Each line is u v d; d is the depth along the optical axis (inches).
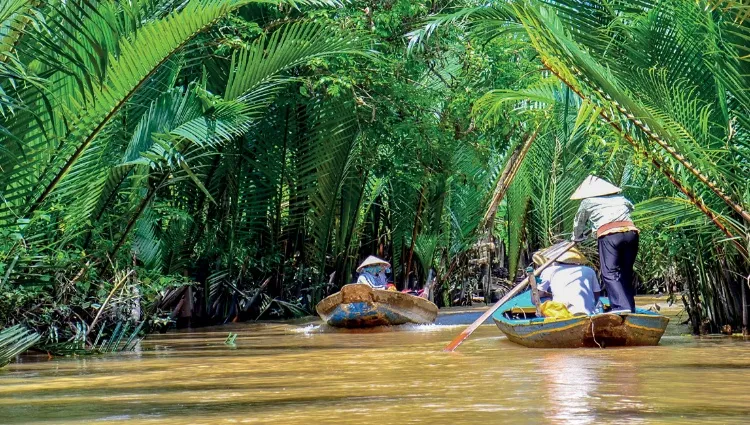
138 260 574.2
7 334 357.1
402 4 645.3
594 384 259.0
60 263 419.5
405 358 357.1
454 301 925.2
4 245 387.9
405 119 681.6
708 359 328.2
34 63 415.5
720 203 414.0
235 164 674.8
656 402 221.8
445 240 871.7
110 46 419.2
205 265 679.1
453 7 673.0
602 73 374.0
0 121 398.0
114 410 229.9
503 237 1015.6
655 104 404.5
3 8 321.7
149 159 449.1
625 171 629.3
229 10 431.2
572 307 414.3
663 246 486.3
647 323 377.7
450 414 207.2
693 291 464.8
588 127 399.2
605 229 408.5
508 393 242.1
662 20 402.3
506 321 410.9
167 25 418.9
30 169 423.5
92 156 442.3
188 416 215.3
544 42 368.8
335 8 628.7
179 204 649.0
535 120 682.8
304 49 541.3
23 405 245.3
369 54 580.4
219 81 613.6
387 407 220.5
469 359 346.0
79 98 427.8
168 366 350.6
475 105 440.8
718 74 392.2
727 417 198.4
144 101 500.7
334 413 213.0
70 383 297.9
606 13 420.5
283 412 217.2
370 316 557.3
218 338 520.1
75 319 468.8
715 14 409.4
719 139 392.8
